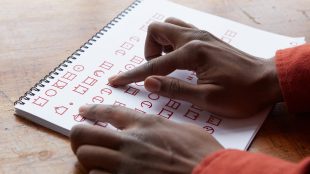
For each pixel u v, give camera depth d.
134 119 0.56
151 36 0.68
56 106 0.60
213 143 0.55
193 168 0.52
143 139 0.54
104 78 0.64
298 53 0.63
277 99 0.62
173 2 0.80
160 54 0.69
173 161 0.53
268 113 0.62
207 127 0.60
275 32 0.76
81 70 0.65
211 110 0.61
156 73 0.63
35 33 0.71
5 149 0.56
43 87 0.62
